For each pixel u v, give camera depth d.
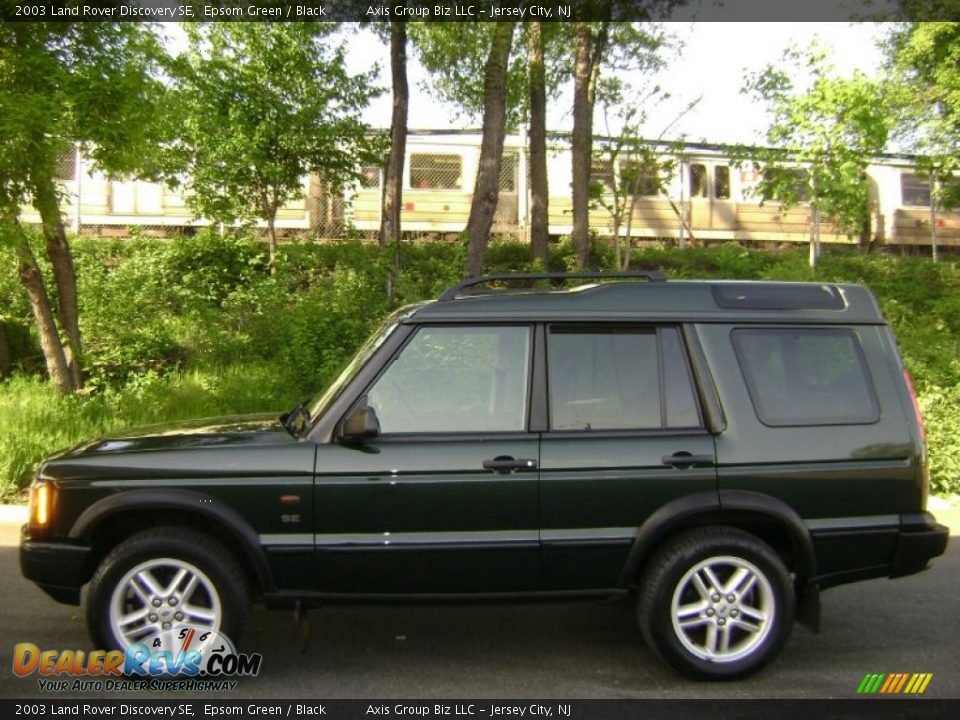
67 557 4.13
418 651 4.68
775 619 4.22
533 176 18.47
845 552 4.28
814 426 4.33
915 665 4.52
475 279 4.61
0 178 8.88
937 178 19.92
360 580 4.14
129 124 9.29
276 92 16.48
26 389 10.98
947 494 8.71
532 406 4.28
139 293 15.13
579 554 4.16
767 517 4.25
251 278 15.79
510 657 4.60
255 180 17.19
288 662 4.50
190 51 15.90
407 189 22.19
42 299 10.60
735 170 23.91
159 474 4.15
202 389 11.43
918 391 10.32
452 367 4.33
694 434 4.27
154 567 4.12
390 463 4.14
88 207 19.98
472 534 4.15
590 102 18.58
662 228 23.44
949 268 20.84
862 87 17.23
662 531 4.17
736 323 4.46
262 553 4.09
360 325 12.62
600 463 4.18
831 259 21.00
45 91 8.98
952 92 16.30
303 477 4.13
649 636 4.20
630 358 4.39
